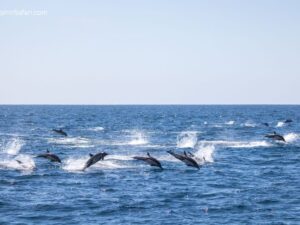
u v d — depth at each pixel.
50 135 174.62
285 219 54.38
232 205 60.28
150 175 81.81
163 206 59.75
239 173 84.94
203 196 65.44
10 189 69.31
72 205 59.81
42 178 78.25
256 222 53.25
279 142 146.38
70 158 104.62
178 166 92.50
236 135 178.12
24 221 52.91
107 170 86.38
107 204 60.41
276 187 71.56
